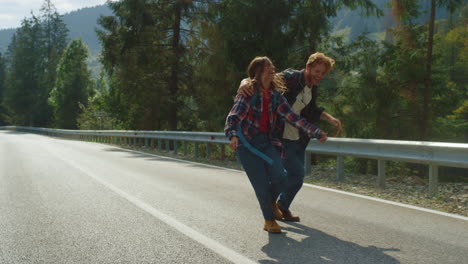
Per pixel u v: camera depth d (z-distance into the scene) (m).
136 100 25.28
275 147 4.09
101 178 8.12
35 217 4.88
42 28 71.38
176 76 24.75
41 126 70.75
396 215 4.95
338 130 4.55
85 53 60.72
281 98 3.98
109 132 24.14
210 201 5.76
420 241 3.86
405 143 6.51
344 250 3.58
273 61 17.83
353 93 16.09
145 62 23.47
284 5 17.03
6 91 72.81
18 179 8.13
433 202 5.83
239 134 3.88
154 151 16.80
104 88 43.97
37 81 70.00
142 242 3.84
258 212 5.06
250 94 3.84
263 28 17.28
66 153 15.14
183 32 24.03
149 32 23.41
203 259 3.37
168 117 25.31
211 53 22.20
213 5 22.50
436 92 15.26
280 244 3.75
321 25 16.44
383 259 3.35
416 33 15.41
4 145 21.83
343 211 5.17
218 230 4.23
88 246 3.75
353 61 16.39
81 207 5.39
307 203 5.68
